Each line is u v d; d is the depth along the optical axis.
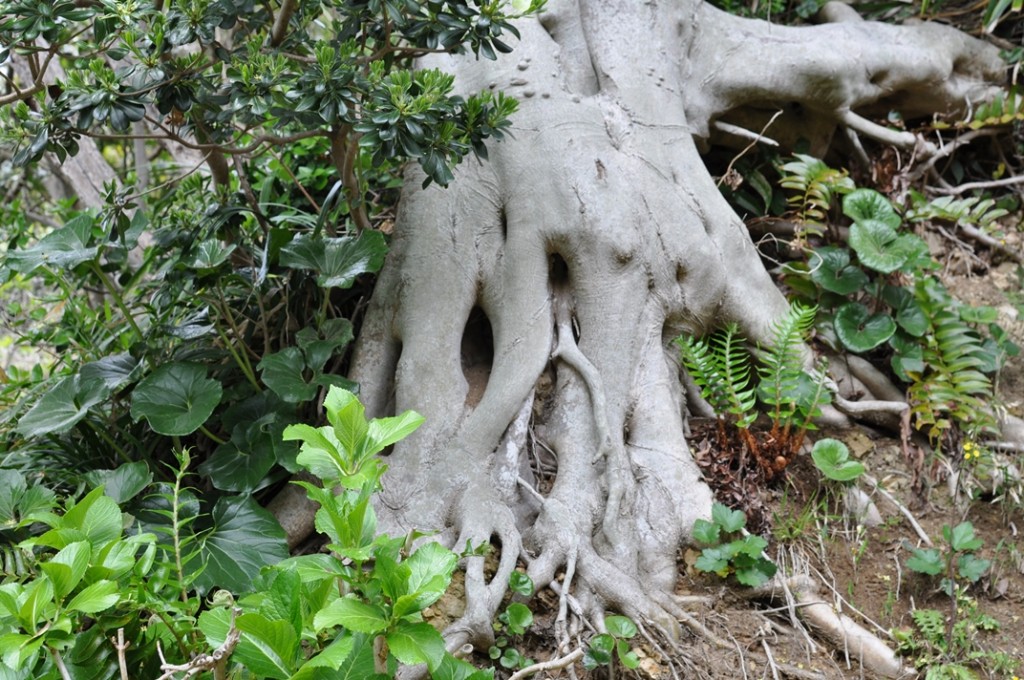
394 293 4.05
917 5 5.53
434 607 3.27
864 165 5.19
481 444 3.69
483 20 3.48
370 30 3.74
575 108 4.20
